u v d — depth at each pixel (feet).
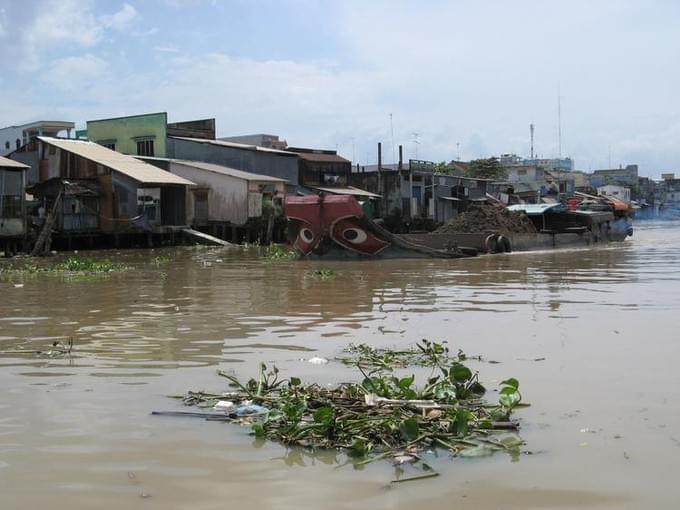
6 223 83.25
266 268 62.08
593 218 106.63
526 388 18.44
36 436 14.89
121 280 50.44
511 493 11.93
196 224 115.44
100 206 102.17
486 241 81.00
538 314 31.65
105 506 11.49
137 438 14.75
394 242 72.02
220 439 14.67
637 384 18.79
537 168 220.23
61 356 22.85
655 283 45.27
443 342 24.93
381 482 12.43
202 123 150.30
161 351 23.62
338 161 147.02
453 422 14.76
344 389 17.63
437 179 160.66
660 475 12.62
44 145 109.29
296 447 14.17
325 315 31.76
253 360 22.18
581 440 14.43
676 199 305.94
